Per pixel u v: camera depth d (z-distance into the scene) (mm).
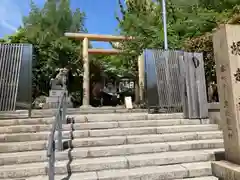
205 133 4758
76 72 13391
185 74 5723
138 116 5465
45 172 3406
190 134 4680
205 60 7320
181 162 3771
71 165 3453
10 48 5586
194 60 5805
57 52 12547
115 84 17016
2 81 5410
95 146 4230
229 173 2961
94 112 6402
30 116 5383
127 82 16938
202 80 5770
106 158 3811
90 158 3838
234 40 3180
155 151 4121
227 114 3238
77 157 3807
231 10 7715
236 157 3082
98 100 15734
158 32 10789
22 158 3666
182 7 10594
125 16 13273
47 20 14820
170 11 11719
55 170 3379
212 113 5477
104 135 4613
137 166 3637
